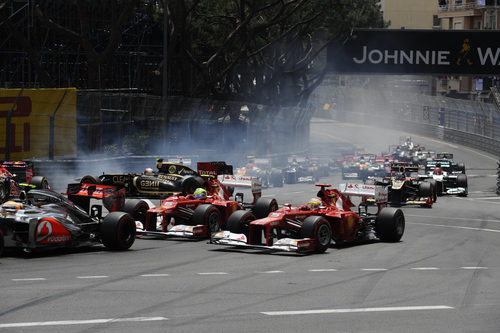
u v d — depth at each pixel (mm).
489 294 29328
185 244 43406
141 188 65875
